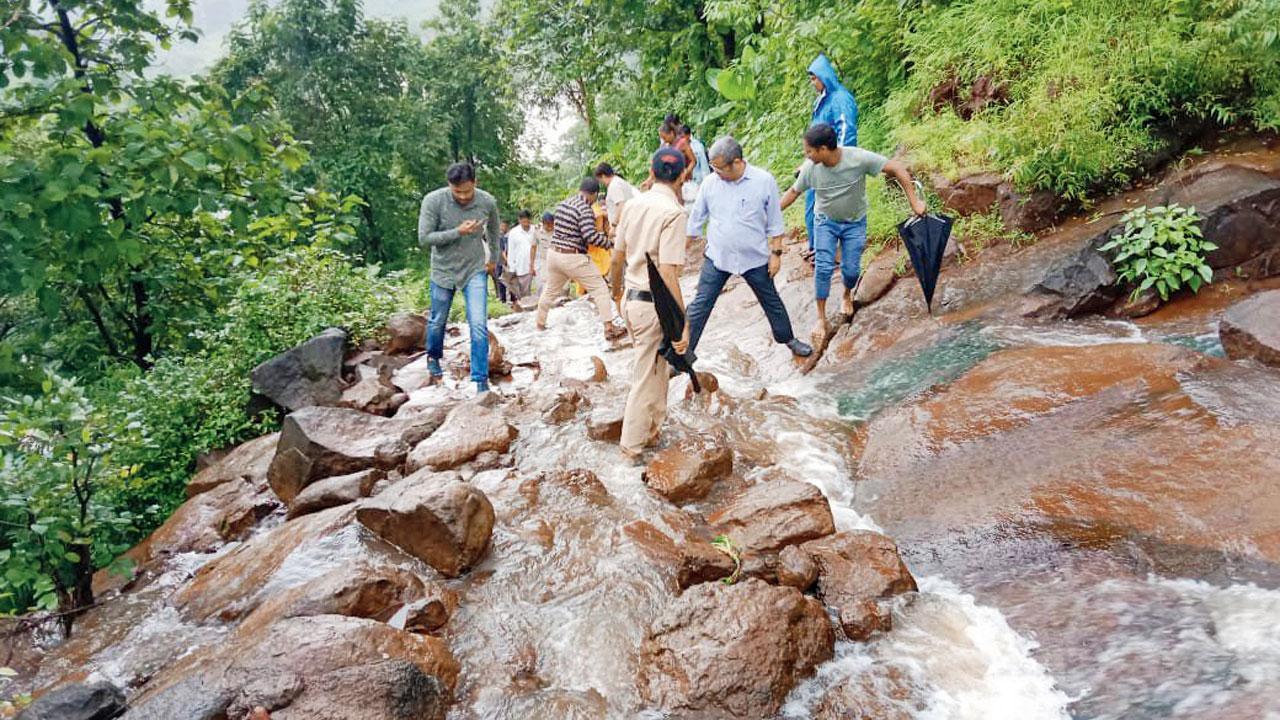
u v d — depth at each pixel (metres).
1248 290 5.93
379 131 25.38
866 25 10.27
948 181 7.62
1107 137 7.02
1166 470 3.90
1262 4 6.62
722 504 4.57
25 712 2.97
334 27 24.66
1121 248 6.21
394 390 7.18
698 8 16.62
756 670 2.97
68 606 4.38
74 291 9.23
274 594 3.83
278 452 5.45
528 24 19.08
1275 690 2.56
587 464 5.19
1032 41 8.10
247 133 7.71
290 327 7.85
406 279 13.51
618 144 18.75
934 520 4.12
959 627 3.30
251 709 2.72
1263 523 3.36
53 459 4.34
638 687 3.08
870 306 7.15
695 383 5.12
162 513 6.43
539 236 18.58
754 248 5.75
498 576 3.92
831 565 3.67
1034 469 4.26
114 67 8.57
